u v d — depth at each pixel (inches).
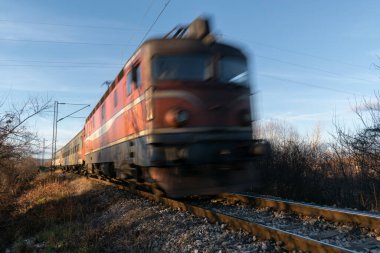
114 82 488.1
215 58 341.7
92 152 711.7
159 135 315.3
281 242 227.6
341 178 406.3
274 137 502.9
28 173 1033.5
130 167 397.1
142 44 347.9
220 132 327.9
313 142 474.3
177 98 323.3
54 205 510.9
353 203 351.6
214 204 379.2
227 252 224.8
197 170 329.7
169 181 328.5
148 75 329.7
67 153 1492.4
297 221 290.7
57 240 338.3
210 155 321.1
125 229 319.6
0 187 705.0
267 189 445.4
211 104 331.0
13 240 401.4
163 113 319.0
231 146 330.3
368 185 370.3
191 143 316.8
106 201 489.4
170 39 337.7
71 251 294.2
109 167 540.7
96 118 662.5
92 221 387.5
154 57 329.4
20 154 635.5
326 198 382.9
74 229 362.9
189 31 358.3
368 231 249.6
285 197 422.0
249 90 357.7
